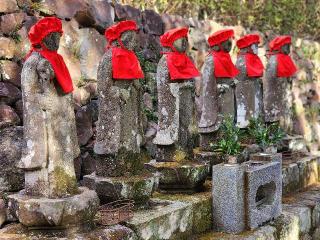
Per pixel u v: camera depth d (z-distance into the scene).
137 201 4.61
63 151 3.89
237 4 9.73
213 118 5.99
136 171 4.74
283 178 6.74
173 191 5.34
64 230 3.77
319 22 11.54
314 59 10.45
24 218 3.71
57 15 5.55
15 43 5.00
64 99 3.93
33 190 3.86
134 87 4.72
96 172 4.74
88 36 5.94
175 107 5.30
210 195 5.29
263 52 9.27
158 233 4.45
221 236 5.00
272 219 5.61
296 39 9.93
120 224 4.21
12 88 4.90
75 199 3.77
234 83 6.32
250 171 5.17
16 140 4.63
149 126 6.63
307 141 9.71
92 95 5.89
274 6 10.48
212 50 6.07
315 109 10.23
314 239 6.45
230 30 6.05
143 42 6.89
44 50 3.85
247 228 5.19
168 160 5.38
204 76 6.05
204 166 5.36
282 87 7.34
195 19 7.99
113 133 4.58
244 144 6.37
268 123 7.24
